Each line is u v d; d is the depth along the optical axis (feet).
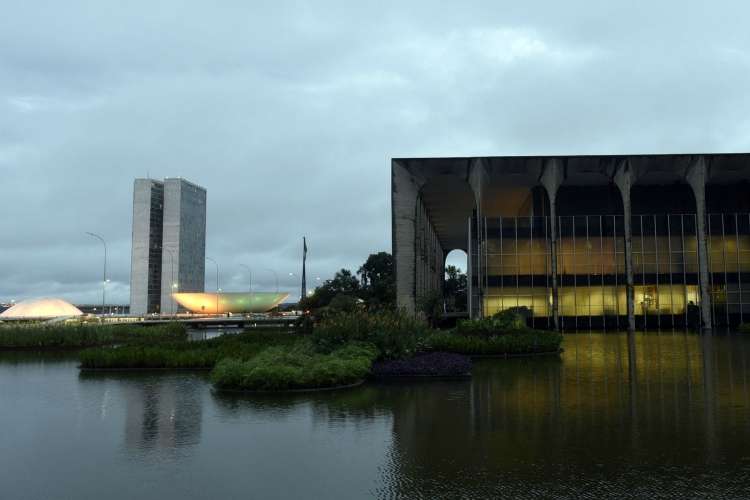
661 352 86.17
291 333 123.03
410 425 37.86
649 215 164.45
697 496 23.59
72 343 119.34
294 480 26.45
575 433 34.88
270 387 53.16
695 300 161.99
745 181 176.55
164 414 43.45
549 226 164.66
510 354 82.02
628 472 26.91
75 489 25.71
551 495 23.93
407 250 166.20
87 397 52.90
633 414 40.27
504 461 29.07
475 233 169.37
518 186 188.14
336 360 57.41
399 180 167.22
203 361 76.13
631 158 160.76
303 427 37.70
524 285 163.22
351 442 33.47
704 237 160.97
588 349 93.30
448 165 165.99
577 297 162.61
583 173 165.78
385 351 68.33
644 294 162.81
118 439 35.40
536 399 47.01
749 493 23.90
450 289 433.07
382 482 25.96
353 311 81.46
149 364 76.48
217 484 26.07
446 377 60.18
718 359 75.00
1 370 78.33
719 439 32.91
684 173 164.96
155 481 26.68
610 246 163.94
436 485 25.43
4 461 30.53
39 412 45.37
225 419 40.78
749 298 161.58
